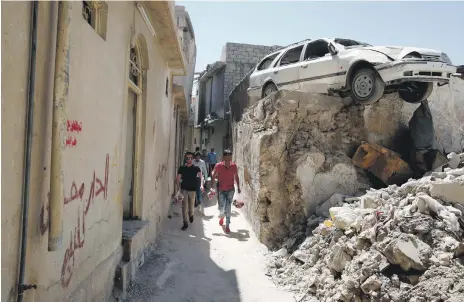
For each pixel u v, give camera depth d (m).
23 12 2.06
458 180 4.57
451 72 6.67
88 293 3.28
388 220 4.43
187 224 7.93
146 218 5.80
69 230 2.79
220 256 6.25
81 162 2.97
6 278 1.99
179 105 13.08
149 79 5.80
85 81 2.98
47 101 2.40
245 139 9.18
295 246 6.17
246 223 8.37
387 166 6.69
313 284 4.75
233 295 4.77
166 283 4.88
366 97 7.22
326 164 6.85
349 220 5.06
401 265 3.76
